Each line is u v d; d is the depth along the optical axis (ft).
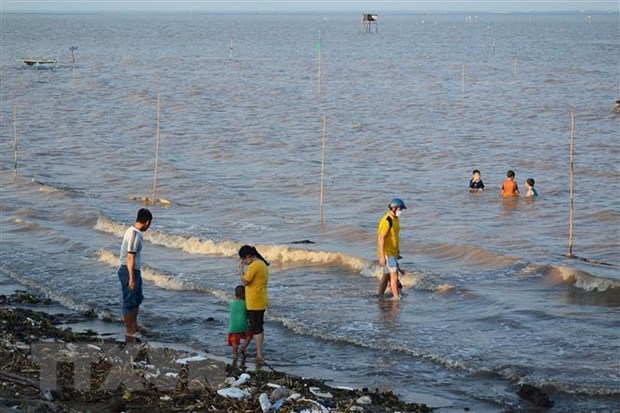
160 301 63.77
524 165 124.36
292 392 42.91
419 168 123.95
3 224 89.97
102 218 90.12
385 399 43.65
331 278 69.67
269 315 59.00
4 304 62.49
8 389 40.16
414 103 201.36
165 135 153.99
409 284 66.39
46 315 59.31
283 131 158.61
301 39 600.80
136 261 52.03
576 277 66.80
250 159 131.34
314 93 226.38
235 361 49.70
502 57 377.30
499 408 43.45
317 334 55.11
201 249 79.00
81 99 212.64
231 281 68.80
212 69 313.73
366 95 220.43
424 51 437.17
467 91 227.61
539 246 80.33
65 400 40.16
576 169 119.75
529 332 55.52
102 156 132.98
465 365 49.16
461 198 103.09
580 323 57.26
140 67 322.75
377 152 136.36
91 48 463.42
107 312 59.77
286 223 90.53
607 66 312.91
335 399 43.09
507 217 93.30
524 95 215.10
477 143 143.43
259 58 378.73
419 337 54.70
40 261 75.61
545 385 45.70
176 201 103.60
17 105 199.52
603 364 49.29
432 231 87.04
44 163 127.54
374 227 88.33
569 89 229.04
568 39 579.48
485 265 73.15
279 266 73.56
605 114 176.65
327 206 100.37
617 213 93.04
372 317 58.95
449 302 62.44
